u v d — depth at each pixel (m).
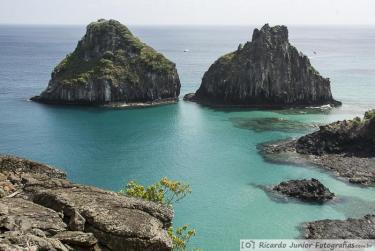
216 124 152.88
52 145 125.12
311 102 188.12
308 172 102.81
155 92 198.38
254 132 140.62
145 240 20.58
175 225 74.44
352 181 95.81
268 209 81.56
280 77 187.88
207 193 89.50
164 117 166.12
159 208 23.50
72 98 186.25
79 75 193.12
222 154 117.31
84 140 131.38
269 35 193.50
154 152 119.62
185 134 139.50
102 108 183.50
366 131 118.12
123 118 164.25
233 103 189.75
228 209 81.62
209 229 73.56
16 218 20.14
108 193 24.45
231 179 98.19
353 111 174.88
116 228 20.69
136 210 22.62
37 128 144.75
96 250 20.14
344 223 74.06
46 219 20.81
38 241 18.48
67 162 110.25
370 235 70.25
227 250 66.75
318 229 72.44
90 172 102.94
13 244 17.97
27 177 26.92
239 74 189.75
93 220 21.09
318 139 119.06
